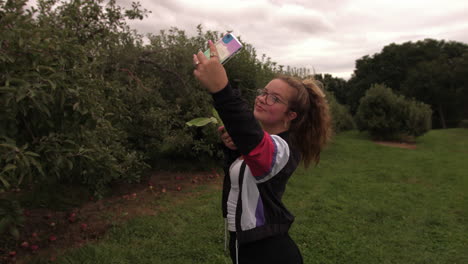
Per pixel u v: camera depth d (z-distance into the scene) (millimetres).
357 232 4266
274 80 1534
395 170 7930
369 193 5996
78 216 4461
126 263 3273
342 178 7043
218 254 3502
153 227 4117
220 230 4098
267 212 1381
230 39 1216
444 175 7465
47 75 2371
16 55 2238
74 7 3859
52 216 4402
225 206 1537
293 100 1476
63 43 2572
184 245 3676
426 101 44281
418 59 48938
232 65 7457
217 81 1067
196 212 4707
